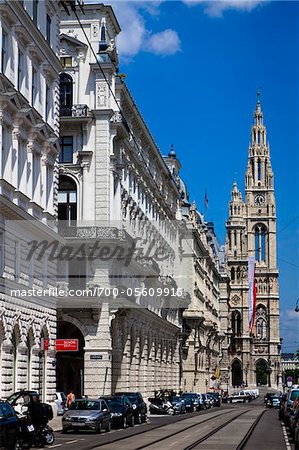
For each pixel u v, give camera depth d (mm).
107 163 71875
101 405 49250
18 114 48125
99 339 69000
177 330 113375
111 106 72750
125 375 76062
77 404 49312
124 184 78062
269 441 42625
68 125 72438
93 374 68750
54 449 35094
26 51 51000
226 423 62469
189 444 39125
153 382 93375
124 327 75688
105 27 73750
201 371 146375
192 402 91062
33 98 53344
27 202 50812
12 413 32375
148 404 87312
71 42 73125
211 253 176250
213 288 182500
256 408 111688
